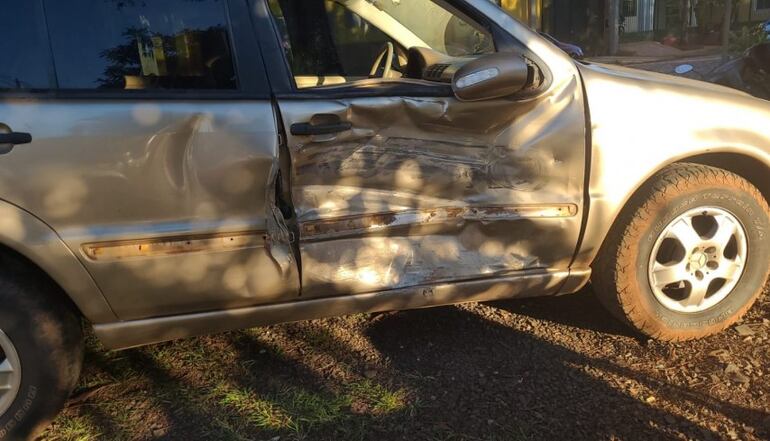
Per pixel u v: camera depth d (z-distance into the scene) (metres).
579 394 2.92
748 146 3.14
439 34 3.54
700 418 2.74
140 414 2.86
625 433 2.66
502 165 2.91
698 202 3.10
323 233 2.77
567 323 3.54
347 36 3.47
